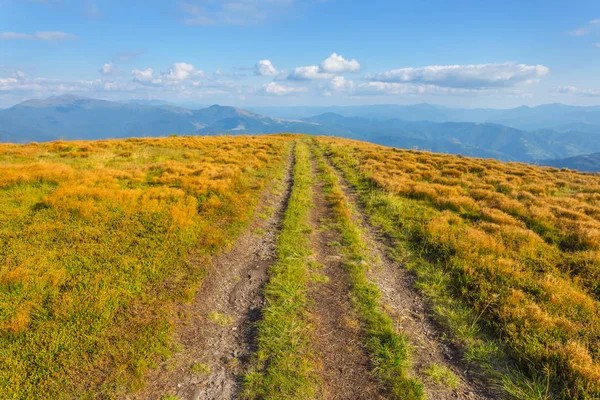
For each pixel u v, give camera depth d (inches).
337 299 317.7
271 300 309.1
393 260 418.6
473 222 546.0
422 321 295.6
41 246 329.7
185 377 219.8
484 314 296.8
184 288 311.1
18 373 201.0
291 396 204.7
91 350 225.9
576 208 629.0
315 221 541.3
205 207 505.0
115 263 324.5
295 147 1505.9
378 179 810.2
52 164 607.5
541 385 214.8
